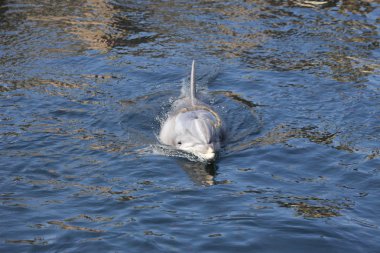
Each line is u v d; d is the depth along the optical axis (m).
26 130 38.50
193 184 31.33
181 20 65.69
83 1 73.25
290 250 24.34
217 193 30.09
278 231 25.88
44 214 27.92
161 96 45.34
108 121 40.50
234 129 39.03
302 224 26.50
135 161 34.41
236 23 64.38
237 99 44.34
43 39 59.50
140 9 69.94
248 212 27.83
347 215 27.39
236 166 33.56
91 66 52.22
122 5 71.56
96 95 45.44
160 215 27.67
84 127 39.38
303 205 28.53
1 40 58.91
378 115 40.44
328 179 31.56
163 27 63.47
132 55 55.22
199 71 51.03
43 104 43.25
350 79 47.94
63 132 38.44
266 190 30.39
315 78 48.41
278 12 67.94
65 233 25.98
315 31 61.09
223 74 50.09
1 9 69.75
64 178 32.12
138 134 38.62
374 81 47.31
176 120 37.84
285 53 55.12
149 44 58.25
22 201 29.31
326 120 39.97
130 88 47.19
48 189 30.75
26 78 48.97
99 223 26.92
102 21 65.44
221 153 35.47
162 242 25.03
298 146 35.88
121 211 28.17
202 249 24.45
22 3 72.44
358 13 66.81
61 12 68.69
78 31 62.03
